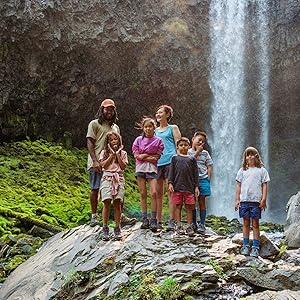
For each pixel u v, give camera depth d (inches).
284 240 373.4
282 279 221.1
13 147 668.1
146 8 748.6
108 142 290.4
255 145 887.1
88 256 267.4
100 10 703.1
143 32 745.0
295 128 892.0
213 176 846.5
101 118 308.8
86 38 699.4
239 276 225.0
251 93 863.7
